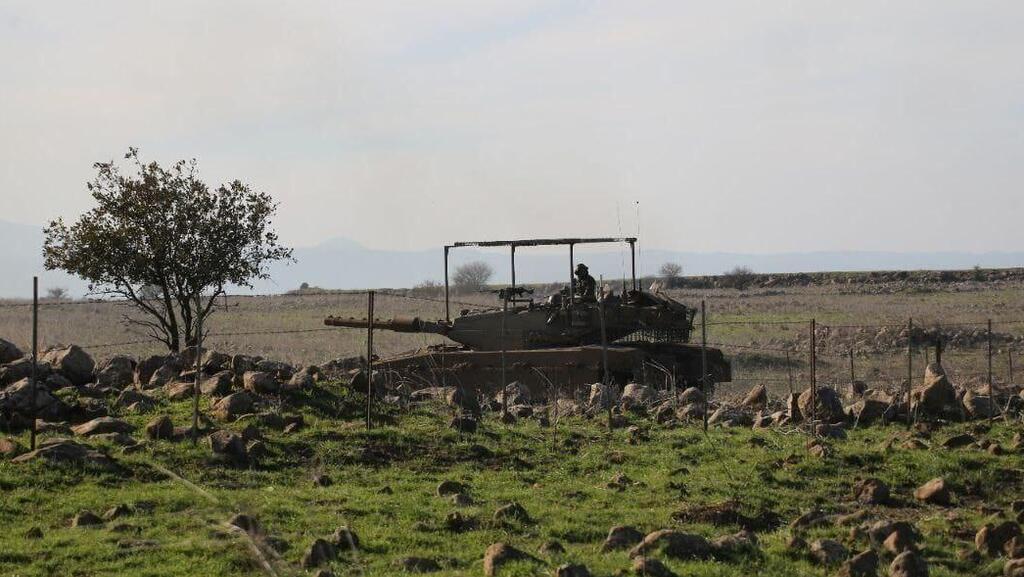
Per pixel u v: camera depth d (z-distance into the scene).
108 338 66.44
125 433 25.62
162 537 18.70
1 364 31.38
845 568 17.41
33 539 18.52
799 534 20.17
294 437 26.41
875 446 27.86
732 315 99.12
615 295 44.50
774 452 26.98
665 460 26.36
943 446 27.80
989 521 21.27
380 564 17.59
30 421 25.98
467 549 18.81
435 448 26.69
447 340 76.19
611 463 26.30
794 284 149.38
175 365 32.16
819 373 55.88
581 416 31.95
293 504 21.17
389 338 77.12
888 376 53.81
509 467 25.73
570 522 20.70
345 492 22.42
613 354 41.06
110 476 22.31
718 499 22.73
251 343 68.31
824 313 99.12
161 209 40.91
